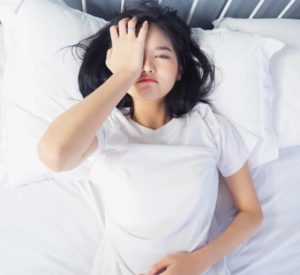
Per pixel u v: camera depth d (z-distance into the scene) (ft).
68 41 2.88
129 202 2.25
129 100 2.56
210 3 3.38
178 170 2.26
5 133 2.95
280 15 3.59
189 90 2.65
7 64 2.95
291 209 2.92
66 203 2.87
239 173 2.64
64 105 2.88
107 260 2.33
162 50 2.18
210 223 2.50
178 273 2.11
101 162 2.24
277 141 2.97
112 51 2.19
